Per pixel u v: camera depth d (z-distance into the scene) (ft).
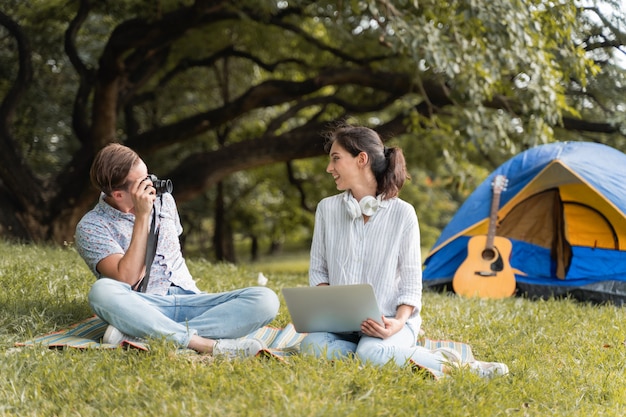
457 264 27.22
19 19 42.73
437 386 11.31
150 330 12.48
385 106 42.75
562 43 32.76
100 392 10.56
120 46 37.04
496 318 18.40
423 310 18.72
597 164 25.81
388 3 30.53
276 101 41.22
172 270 13.67
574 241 26.78
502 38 29.84
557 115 33.60
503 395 11.38
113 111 40.29
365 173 13.21
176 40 41.09
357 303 12.09
